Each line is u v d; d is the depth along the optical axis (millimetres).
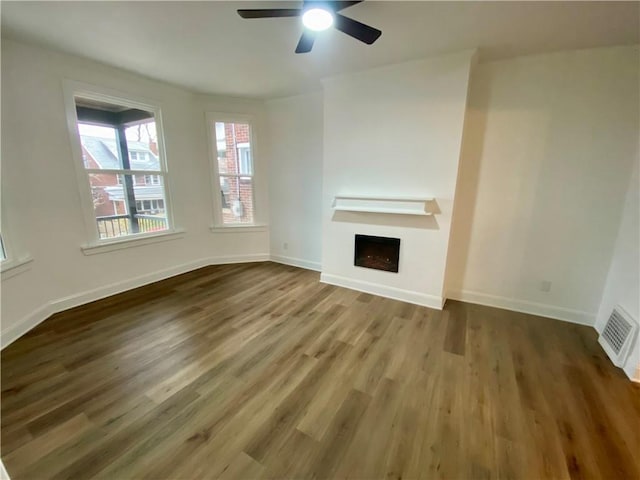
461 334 2711
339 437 1620
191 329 2746
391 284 3506
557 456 1527
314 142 4234
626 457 1532
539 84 2764
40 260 2814
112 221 3520
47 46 2662
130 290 3652
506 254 3158
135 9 2055
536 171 2904
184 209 4270
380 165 3328
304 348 2465
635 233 2393
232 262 4883
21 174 2633
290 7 2031
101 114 3307
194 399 1881
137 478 1389
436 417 1765
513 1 1907
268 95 4238
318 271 4512
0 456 1477
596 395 1970
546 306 3072
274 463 1469
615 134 2594
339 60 2939
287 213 4711
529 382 2084
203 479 1388
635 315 2250
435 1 1917
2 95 2482
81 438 1587
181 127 4070
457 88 2801
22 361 2230
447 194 3021
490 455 1525
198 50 2729
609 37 2350
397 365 2254
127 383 2014
